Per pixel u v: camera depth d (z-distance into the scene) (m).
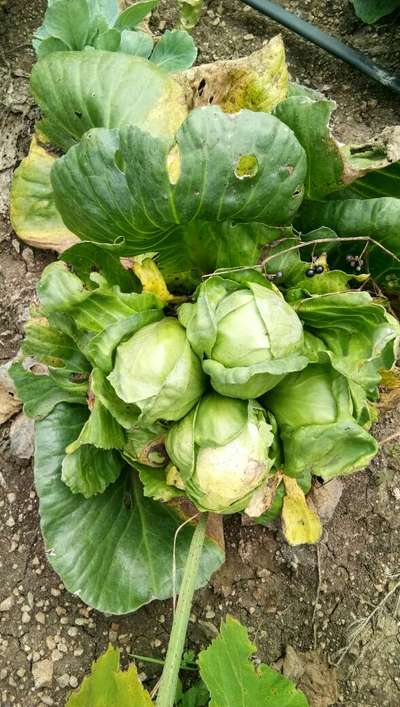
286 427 0.60
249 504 0.61
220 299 0.57
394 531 0.85
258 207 0.57
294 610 0.81
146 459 0.64
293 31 1.01
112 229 0.59
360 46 1.03
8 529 0.81
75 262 0.63
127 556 0.69
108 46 0.81
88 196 0.56
